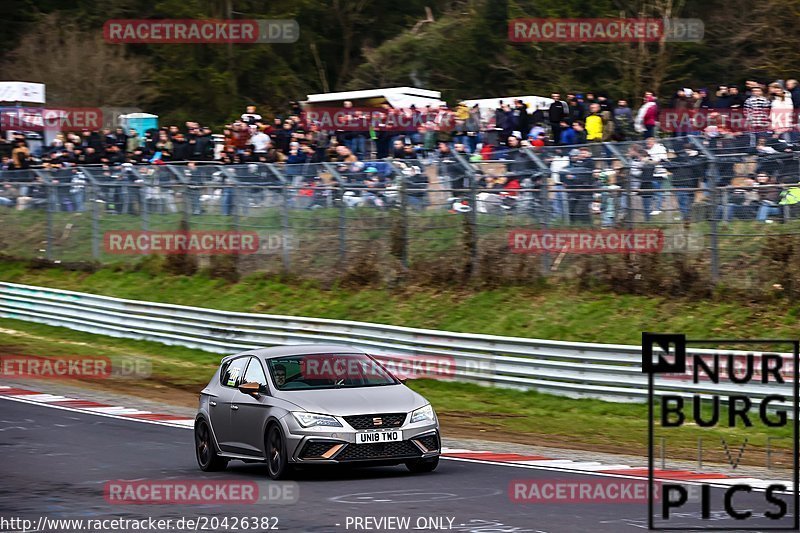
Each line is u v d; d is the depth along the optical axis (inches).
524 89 6589.6
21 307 4269.2
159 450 2004.2
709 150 2994.6
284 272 3924.7
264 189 3973.9
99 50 7347.4
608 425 2423.7
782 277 2844.5
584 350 2716.5
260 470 1766.7
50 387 2987.2
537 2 6683.1
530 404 2728.8
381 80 7632.9
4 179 4808.1
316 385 1701.5
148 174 4259.4
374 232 3700.8
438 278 3533.5
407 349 3120.1
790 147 2888.8
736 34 6171.3
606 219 3152.1
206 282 4106.8
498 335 3157.0
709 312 2910.9
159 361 3513.8
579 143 3479.3
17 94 4980.3
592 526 1254.3
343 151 3818.9
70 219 4569.4
